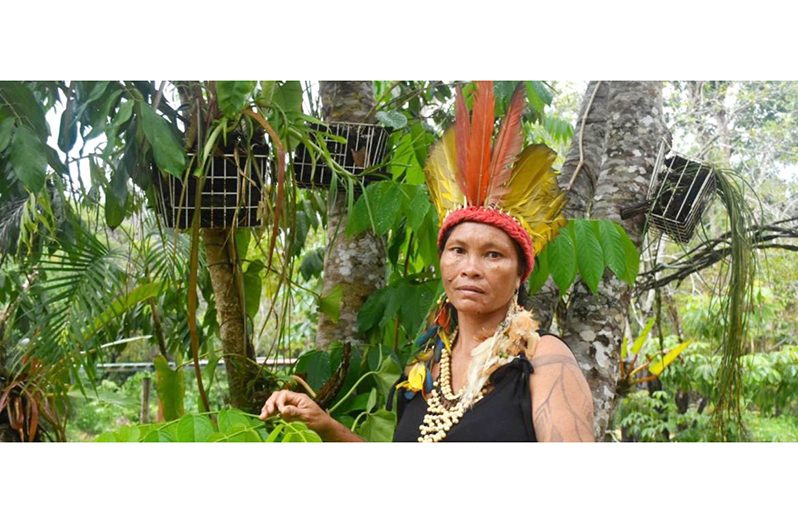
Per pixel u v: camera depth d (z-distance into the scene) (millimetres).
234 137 1923
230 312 2180
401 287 2270
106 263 2148
